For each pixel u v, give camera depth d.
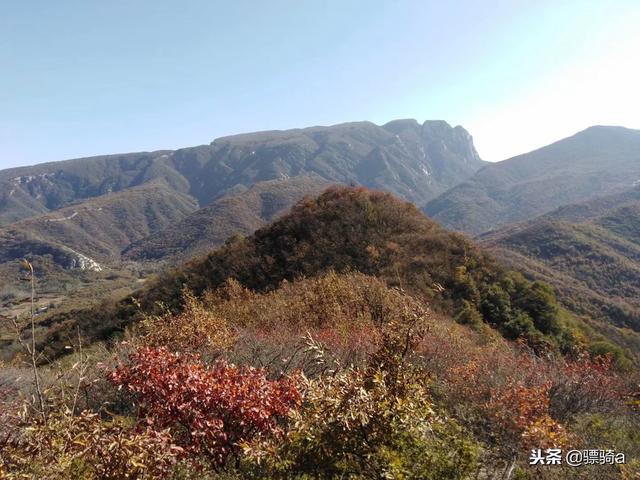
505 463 3.99
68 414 2.98
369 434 3.21
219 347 6.15
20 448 2.49
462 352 7.40
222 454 3.23
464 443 3.43
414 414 3.36
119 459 2.45
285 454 3.12
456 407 5.05
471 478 3.38
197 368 3.64
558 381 5.69
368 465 3.07
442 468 3.15
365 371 3.96
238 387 3.47
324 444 3.11
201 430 3.18
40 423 2.65
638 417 5.55
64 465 2.32
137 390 3.47
